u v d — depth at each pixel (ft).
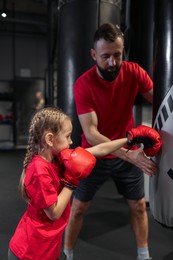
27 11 23.12
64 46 7.89
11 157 20.17
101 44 4.58
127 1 7.57
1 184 13.37
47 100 19.39
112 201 11.07
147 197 10.06
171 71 3.56
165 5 3.54
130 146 4.26
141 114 10.40
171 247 7.43
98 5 7.52
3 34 24.17
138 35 7.57
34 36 24.89
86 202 5.75
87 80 5.23
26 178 3.79
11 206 10.40
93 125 5.25
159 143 3.80
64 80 8.02
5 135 24.80
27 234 3.90
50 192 3.62
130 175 5.62
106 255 7.04
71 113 7.84
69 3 7.66
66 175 3.75
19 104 25.23
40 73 25.41
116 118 5.53
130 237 8.04
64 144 3.84
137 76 5.40
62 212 3.73
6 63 24.59
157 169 3.92
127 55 7.66
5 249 7.27
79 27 7.58
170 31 3.52
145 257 5.84
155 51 3.84
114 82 5.17
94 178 5.62
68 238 5.89
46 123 3.72
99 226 8.77
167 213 3.82
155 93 3.90
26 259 3.87
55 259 4.15
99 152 4.28
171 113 3.58
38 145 3.84
